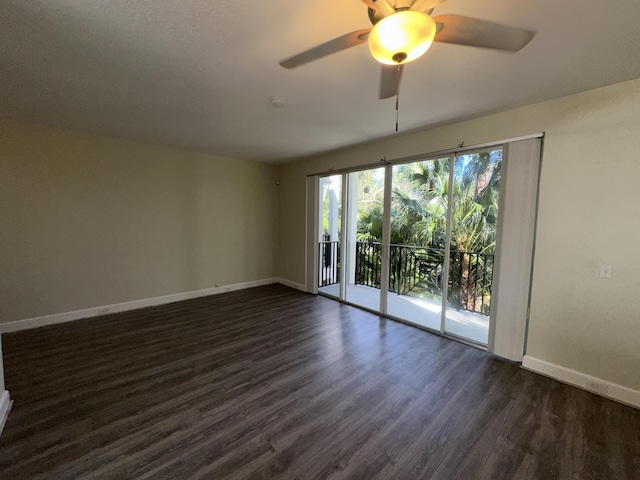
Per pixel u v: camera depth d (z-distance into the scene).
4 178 3.10
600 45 1.63
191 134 3.49
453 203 3.13
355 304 4.28
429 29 1.06
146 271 4.12
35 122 3.11
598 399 2.12
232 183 4.95
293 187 5.26
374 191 4.07
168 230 4.29
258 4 1.35
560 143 2.34
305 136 3.51
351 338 3.14
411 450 1.64
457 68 1.89
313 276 4.90
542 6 1.35
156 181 4.12
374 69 1.93
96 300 3.73
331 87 2.20
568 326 2.35
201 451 1.61
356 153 4.04
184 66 1.91
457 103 2.46
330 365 2.57
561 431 1.79
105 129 3.33
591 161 2.21
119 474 1.45
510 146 2.61
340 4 1.35
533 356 2.54
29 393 2.12
